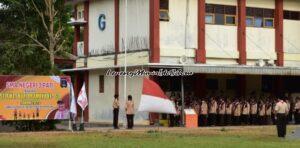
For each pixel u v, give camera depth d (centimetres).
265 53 6081
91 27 6494
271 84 6281
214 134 4450
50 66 4994
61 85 4722
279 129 4231
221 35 5850
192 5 5709
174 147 3353
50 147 3356
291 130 4931
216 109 5488
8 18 5294
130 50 5806
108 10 6203
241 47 5919
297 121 5850
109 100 6112
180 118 5366
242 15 5934
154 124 5478
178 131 4722
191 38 5684
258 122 5728
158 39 5491
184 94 5678
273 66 5928
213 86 5959
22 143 3597
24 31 5303
